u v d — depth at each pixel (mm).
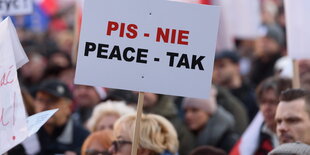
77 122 9266
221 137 9664
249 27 13719
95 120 8391
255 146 8289
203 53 6066
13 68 5562
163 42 6039
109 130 7543
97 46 6000
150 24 6035
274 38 14281
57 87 8977
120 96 9703
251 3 13766
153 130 6918
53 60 13023
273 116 8094
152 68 6039
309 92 6262
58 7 18000
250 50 14906
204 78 6074
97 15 6000
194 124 9766
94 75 6004
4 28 5684
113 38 6016
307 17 7945
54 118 8766
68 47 17422
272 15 17859
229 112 10570
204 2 13867
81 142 8836
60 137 8781
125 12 6020
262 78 14320
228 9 13680
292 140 6207
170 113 9766
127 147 6945
